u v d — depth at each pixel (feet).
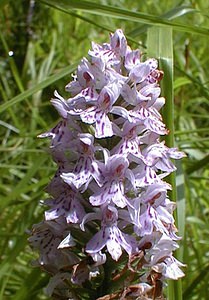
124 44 0.58
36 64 1.61
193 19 1.55
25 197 1.18
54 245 0.58
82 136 0.55
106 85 0.57
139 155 0.55
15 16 1.68
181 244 0.75
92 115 0.55
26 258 1.06
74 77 0.60
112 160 0.55
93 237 0.55
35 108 1.35
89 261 0.55
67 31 1.66
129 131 0.56
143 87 0.57
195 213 1.10
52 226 0.57
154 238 0.56
